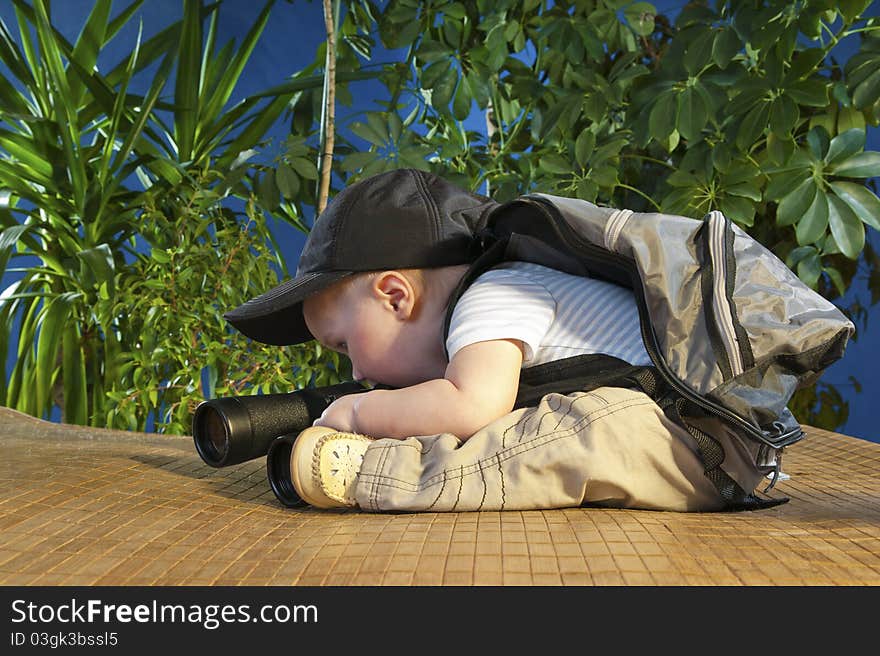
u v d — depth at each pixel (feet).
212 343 5.82
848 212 5.17
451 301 2.63
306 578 1.63
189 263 6.03
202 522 2.09
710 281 2.33
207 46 7.75
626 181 6.73
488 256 2.71
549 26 6.16
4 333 6.90
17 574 1.67
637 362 2.52
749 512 2.46
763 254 2.48
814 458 3.42
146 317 6.00
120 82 7.62
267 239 7.42
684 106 5.34
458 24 6.47
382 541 1.85
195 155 7.52
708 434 2.35
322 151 6.17
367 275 2.80
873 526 1.96
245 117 8.21
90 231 6.98
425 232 2.80
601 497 2.34
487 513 2.23
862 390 7.46
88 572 1.68
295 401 2.89
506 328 2.47
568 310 2.62
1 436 3.89
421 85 6.43
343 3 7.59
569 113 5.90
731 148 5.50
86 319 7.04
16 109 7.27
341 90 7.49
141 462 2.96
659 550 1.74
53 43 6.84
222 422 2.70
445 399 2.42
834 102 5.80
